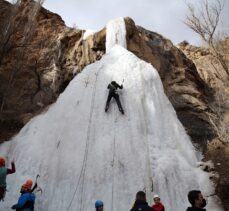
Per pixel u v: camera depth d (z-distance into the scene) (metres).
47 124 12.82
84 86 12.84
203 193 10.47
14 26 14.29
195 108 15.55
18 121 15.04
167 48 18.33
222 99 16.50
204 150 13.06
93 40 17.19
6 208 10.21
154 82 13.24
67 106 12.49
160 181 9.91
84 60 16.94
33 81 16.55
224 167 11.50
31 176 11.10
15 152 12.52
